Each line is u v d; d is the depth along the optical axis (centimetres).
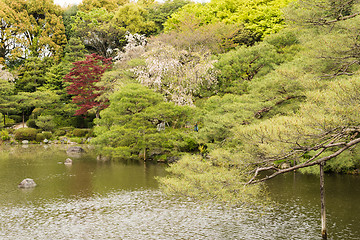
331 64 1350
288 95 1736
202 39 3219
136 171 2356
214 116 2019
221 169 1102
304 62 1655
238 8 3938
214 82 2617
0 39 5878
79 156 3102
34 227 1264
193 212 1454
